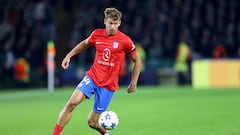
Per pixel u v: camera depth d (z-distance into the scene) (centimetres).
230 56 9731
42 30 9844
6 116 4788
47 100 6475
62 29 9975
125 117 4494
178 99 6175
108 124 2984
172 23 9994
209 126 3881
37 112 5091
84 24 10144
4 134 3672
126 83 9081
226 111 4850
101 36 3097
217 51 9194
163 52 9738
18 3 10256
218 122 4097
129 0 10412
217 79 8406
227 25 10250
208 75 8438
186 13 10156
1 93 7869
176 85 9050
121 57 3092
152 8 10412
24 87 9012
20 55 9544
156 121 4212
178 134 3547
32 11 10069
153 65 9575
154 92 7344
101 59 3084
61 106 5653
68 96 6962
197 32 9906
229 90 7481
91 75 3077
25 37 9662
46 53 9356
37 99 6650
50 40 9212
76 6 10488
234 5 10462
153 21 10075
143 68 9125
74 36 10106
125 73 9038
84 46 3159
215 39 9900
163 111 4922
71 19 10444
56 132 3025
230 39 10006
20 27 9900
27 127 4000
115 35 3084
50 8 10306
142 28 10019
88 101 6094
